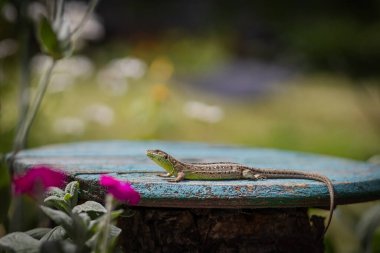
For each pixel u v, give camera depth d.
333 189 2.95
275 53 18.41
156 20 19.31
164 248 3.03
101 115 6.89
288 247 3.11
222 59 16.67
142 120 6.64
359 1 19.92
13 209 4.12
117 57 13.03
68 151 4.16
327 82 15.77
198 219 3.04
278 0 20.48
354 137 10.35
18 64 5.96
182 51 15.38
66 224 2.41
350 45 16.69
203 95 12.70
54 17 4.16
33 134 6.46
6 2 5.15
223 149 4.63
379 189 3.20
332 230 4.96
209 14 20.11
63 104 7.39
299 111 12.44
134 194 2.60
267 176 3.12
